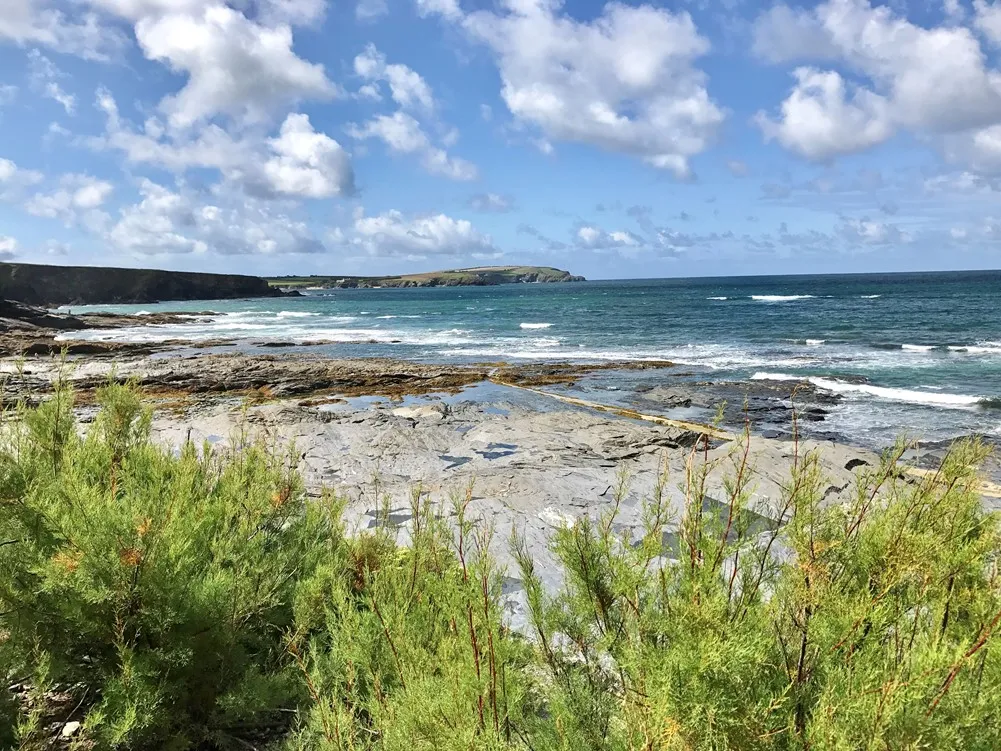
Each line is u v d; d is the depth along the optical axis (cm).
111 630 283
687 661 177
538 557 529
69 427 407
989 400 1602
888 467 268
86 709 291
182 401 1727
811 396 1770
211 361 2494
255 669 304
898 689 162
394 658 264
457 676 223
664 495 733
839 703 168
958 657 167
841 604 202
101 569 277
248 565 341
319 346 3538
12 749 264
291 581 362
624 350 3045
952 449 263
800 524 223
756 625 197
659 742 166
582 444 1180
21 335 3631
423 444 1162
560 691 227
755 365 2402
